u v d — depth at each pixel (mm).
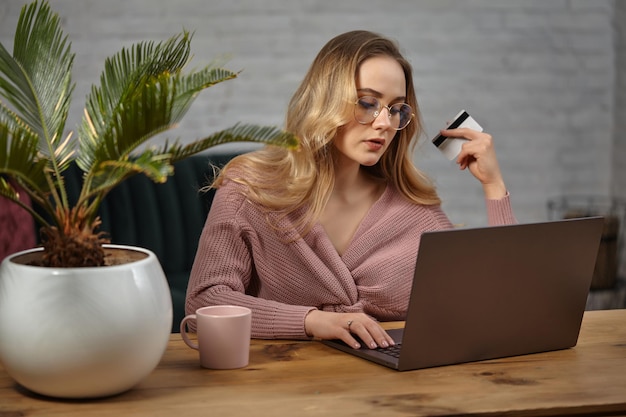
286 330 1682
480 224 4586
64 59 1491
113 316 1248
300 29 4230
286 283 1938
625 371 1504
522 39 4508
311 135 1923
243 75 4195
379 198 2082
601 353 1617
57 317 1231
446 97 4461
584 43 4582
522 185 4621
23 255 1343
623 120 4562
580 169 4672
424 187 2125
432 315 1465
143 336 1279
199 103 4164
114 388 1293
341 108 1891
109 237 3098
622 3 4531
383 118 1883
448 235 1427
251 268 1970
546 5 4512
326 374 1457
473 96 4492
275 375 1448
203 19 4121
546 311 1593
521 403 1329
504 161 4590
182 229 3227
